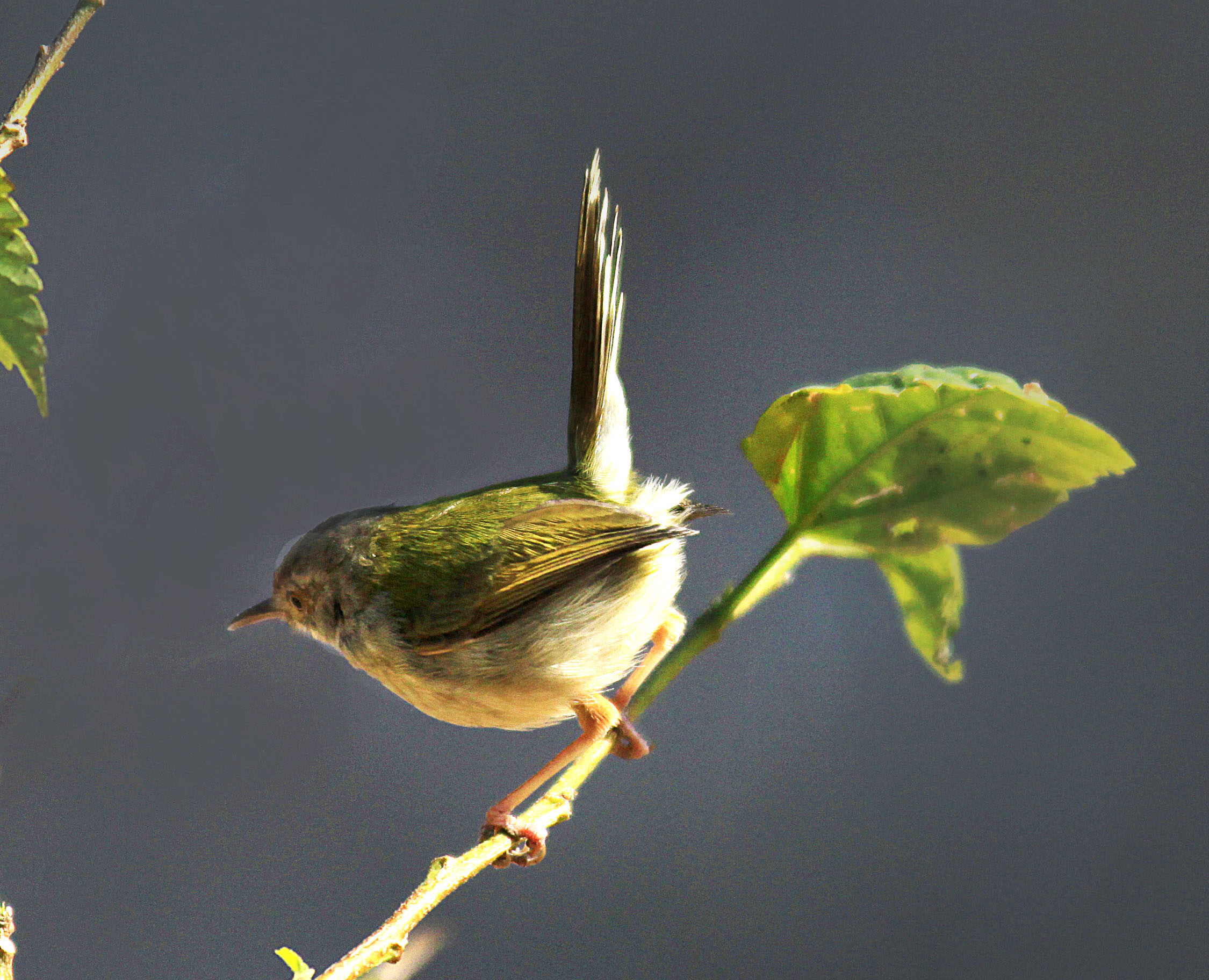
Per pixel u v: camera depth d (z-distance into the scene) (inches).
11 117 141.4
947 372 142.8
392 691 144.7
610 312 144.7
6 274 140.8
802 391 142.7
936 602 142.8
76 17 141.6
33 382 140.8
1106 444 142.4
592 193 144.6
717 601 142.7
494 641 144.2
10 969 140.9
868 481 142.7
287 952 140.9
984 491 142.6
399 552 144.5
